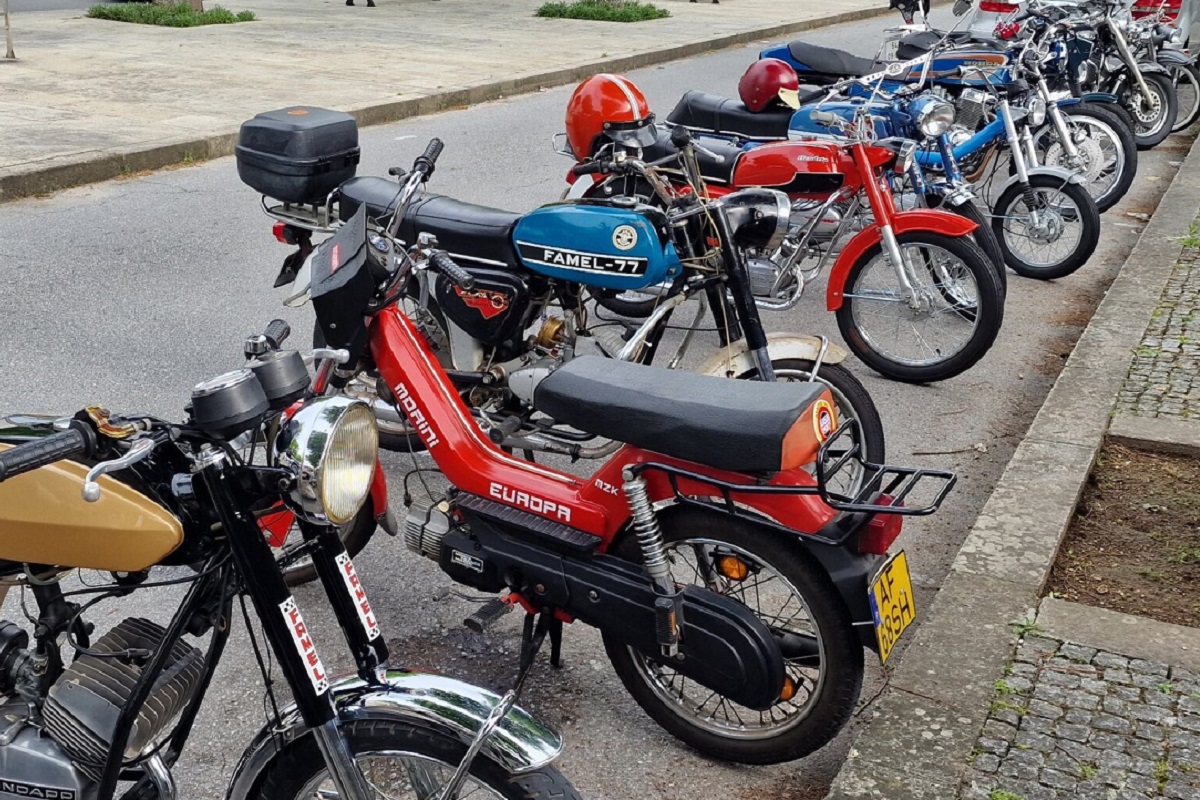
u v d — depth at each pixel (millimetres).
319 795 2469
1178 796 2781
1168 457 4770
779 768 3139
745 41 17844
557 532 3053
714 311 4016
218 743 3143
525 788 2162
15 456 1814
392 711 2193
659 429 2801
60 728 2201
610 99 4625
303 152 4402
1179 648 3369
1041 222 7273
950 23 19672
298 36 15383
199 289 6504
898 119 6336
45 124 9648
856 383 4051
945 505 4641
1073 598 3783
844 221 5695
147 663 2205
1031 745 2951
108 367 5398
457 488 3268
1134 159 8789
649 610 2906
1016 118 7535
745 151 5828
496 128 10898
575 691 3422
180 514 2164
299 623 2154
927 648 3348
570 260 3881
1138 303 6402
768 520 2883
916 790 2787
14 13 16359
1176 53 11680
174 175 8922
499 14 19078
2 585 2357
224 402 1982
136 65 12594
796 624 3332
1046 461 4543
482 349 4152
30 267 6723
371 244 3270
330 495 2041
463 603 3852
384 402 4191
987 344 5551
